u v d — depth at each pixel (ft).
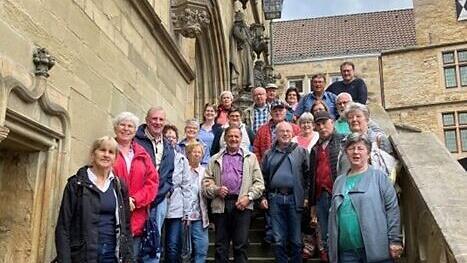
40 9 15.30
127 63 22.71
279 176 19.48
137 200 15.66
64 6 16.90
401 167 17.24
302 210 19.58
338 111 22.81
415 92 87.40
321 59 95.61
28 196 15.10
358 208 13.96
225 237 19.13
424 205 13.60
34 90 14.33
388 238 13.79
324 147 19.33
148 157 16.52
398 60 89.71
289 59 97.76
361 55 93.15
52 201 15.48
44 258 14.97
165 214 17.80
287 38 106.22
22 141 14.48
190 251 18.54
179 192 18.58
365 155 14.56
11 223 14.90
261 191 19.08
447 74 86.84
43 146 15.43
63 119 16.15
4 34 13.35
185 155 19.95
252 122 29.55
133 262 13.99
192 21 30.71
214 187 19.07
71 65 17.25
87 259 12.97
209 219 20.97
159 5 28.17
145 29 25.32
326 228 18.81
